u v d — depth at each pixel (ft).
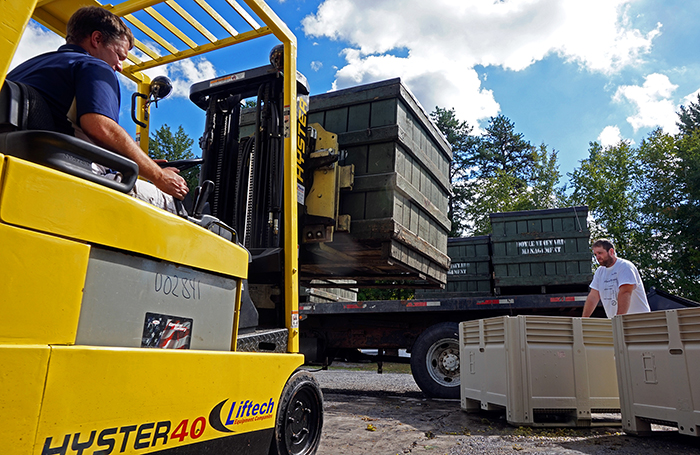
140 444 5.34
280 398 8.37
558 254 28.27
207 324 6.85
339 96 16.16
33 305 4.42
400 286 21.84
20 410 4.20
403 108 15.69
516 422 13.29
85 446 4.73
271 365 8.05
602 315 20.65
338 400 19.29
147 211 5.75
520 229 29.40
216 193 12.62
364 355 24.00
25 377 4.25
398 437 12.18
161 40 11.04
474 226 106.83
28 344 4.34
